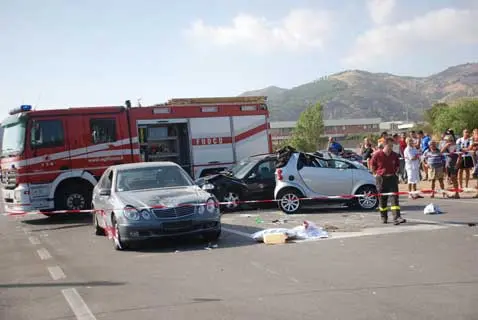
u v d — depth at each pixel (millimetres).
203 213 9766
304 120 90000
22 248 10773
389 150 11375
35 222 15328
